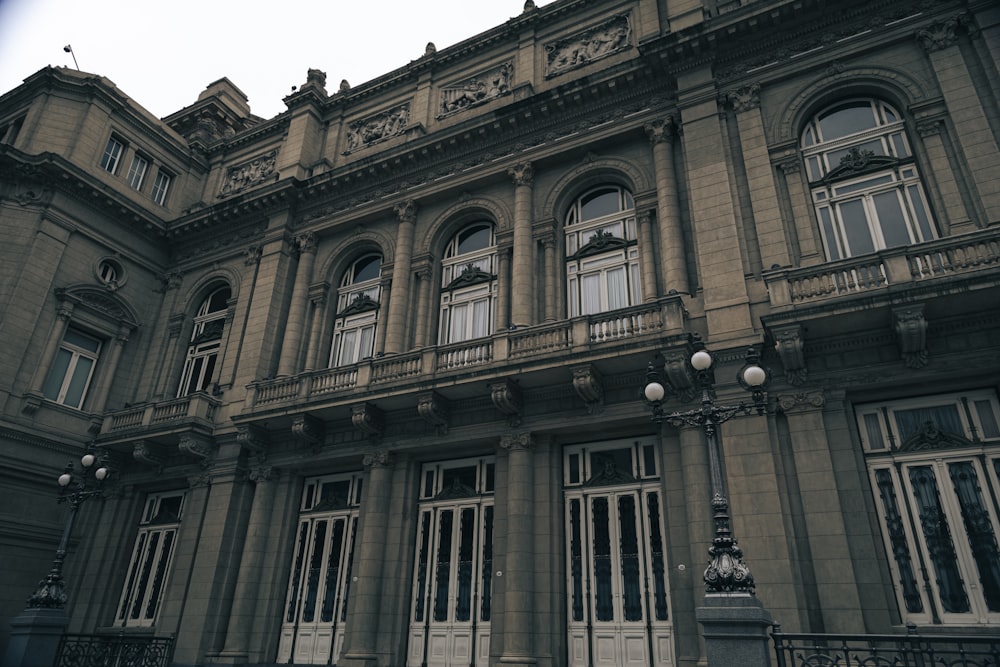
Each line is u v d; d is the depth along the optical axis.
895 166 14.80
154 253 25.55
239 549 18.97
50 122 23.41
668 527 13.85
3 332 20.19
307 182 23.02
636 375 15.02
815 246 14.66
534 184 19.38
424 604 16.14
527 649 13.92
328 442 18.64
